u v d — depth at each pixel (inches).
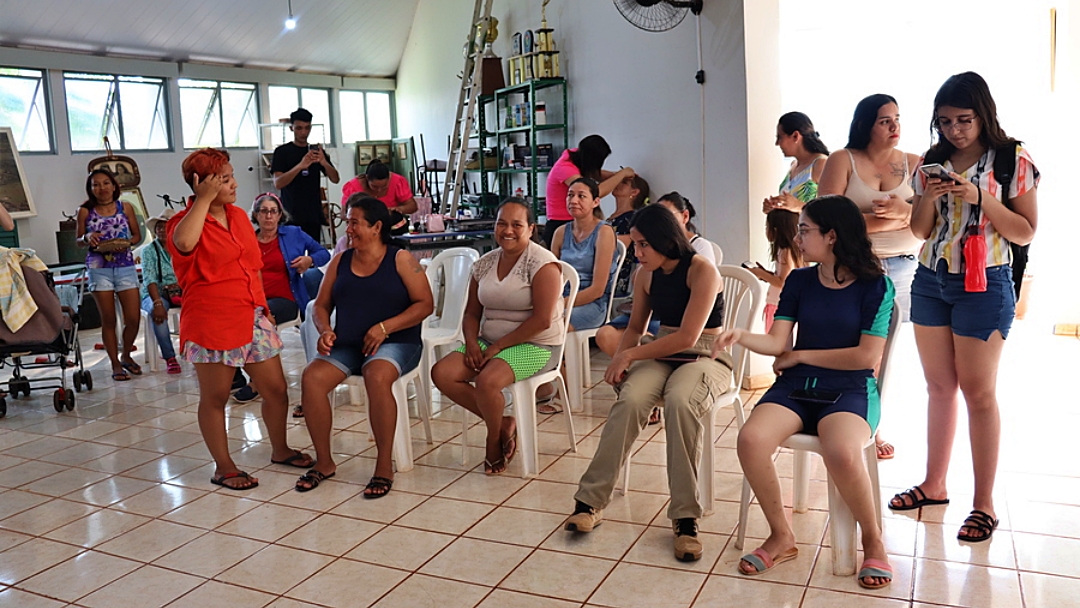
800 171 163.6
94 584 114.0
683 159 220.4
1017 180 105.7
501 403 141.3
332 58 407.8
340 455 161.5
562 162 219.0
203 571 116.4
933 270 114.6
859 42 302.0
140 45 355.6
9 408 203.8
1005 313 109.5
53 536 129.8
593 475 122.6
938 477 123.8
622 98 243.8
